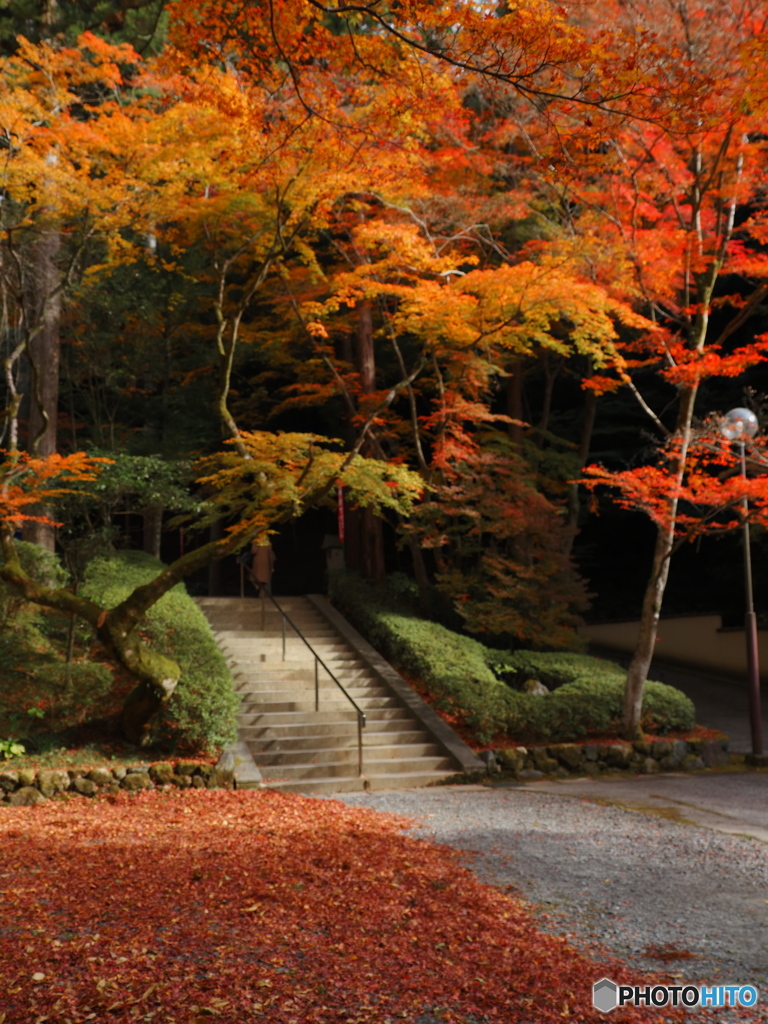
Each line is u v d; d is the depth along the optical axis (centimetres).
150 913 516
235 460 1046
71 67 1086
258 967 436
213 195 1383
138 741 1073
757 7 913
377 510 1143
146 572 1441
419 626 1508
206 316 1941
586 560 2484
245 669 1370
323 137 903
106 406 1795
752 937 507
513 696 1271
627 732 1252
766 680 1795
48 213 1165
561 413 2331
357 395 1764
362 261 1457
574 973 445
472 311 1138
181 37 572
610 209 1240
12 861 648
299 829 782
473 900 561
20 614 1195
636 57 474
